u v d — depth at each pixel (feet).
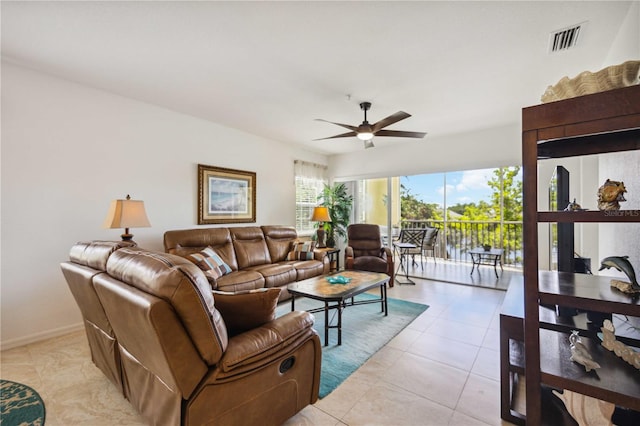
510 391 5.41
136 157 11.16
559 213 3.93
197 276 3.90
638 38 5.73
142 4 6.00
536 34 6.93
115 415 5.52
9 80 8.43
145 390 4.77
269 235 14.90
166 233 11.26
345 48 7.55
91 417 5.46
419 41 7.23
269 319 5.24
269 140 16.75
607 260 4.52
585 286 4.58
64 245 9.41
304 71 8.79
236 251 13.05
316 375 5.57
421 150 16.96
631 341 4.59
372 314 10.89
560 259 6.72
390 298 13.03
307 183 19.29
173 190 12.34
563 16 6.28
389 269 14.80
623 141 4.63
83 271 5.34
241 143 15.15
